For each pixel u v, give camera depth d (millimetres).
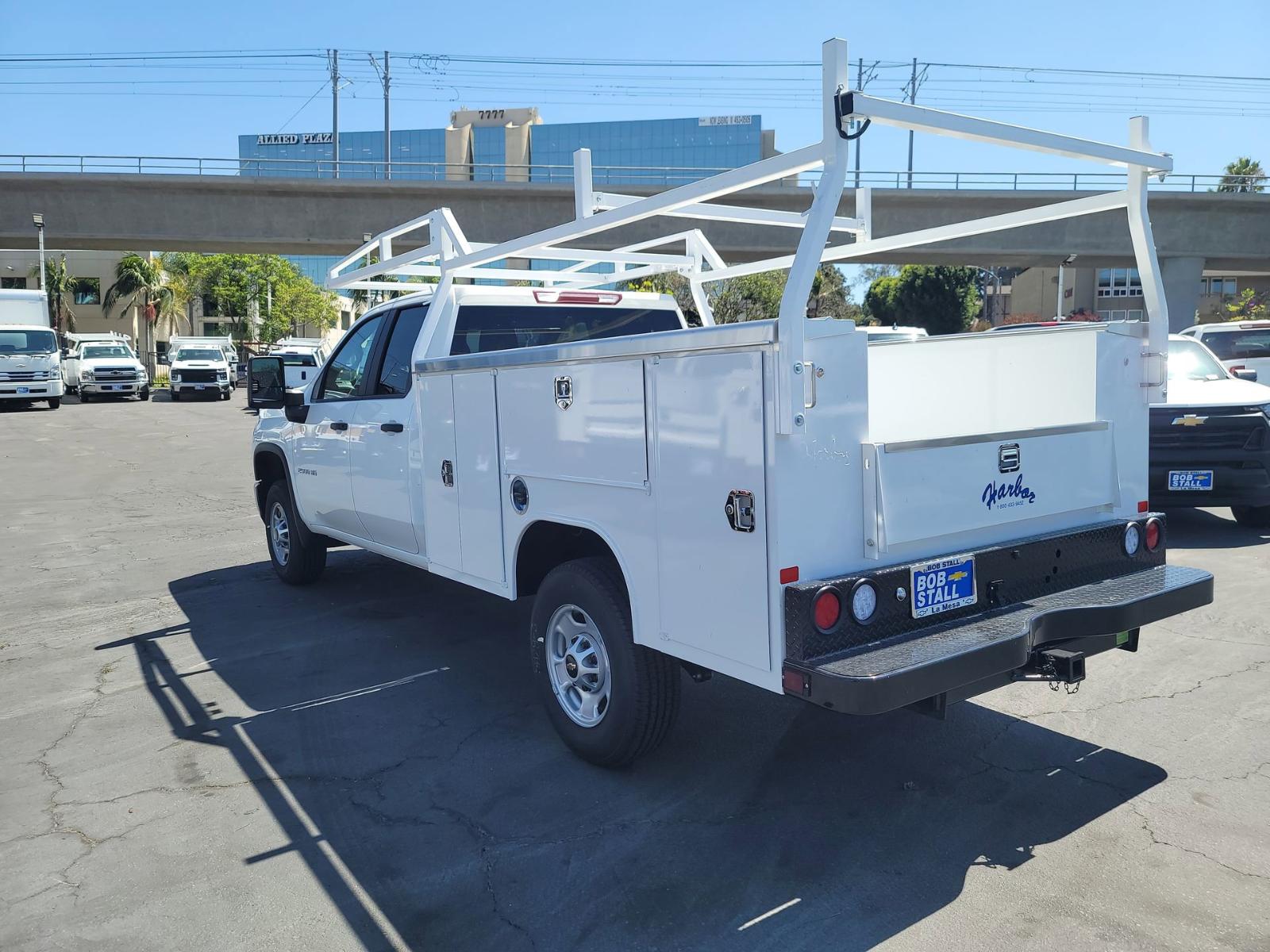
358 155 127188
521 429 4137
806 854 3336
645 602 3549
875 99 2918
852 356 3086
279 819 3689
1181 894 3045
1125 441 4027
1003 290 67375
